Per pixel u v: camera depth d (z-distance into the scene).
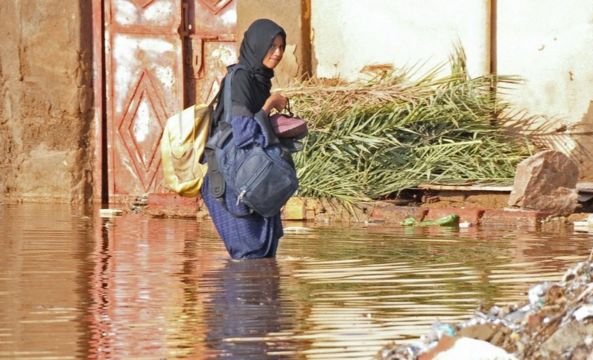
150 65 34.34
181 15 34.12
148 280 19.47
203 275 19.94
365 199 28.59
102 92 34.66
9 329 15.84
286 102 21.47
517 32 31.42
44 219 28.97
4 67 35.03
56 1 34.62
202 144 21.69
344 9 32.94
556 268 20.22
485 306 16.94
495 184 28.86
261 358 14.37
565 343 13.32
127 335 15.52
